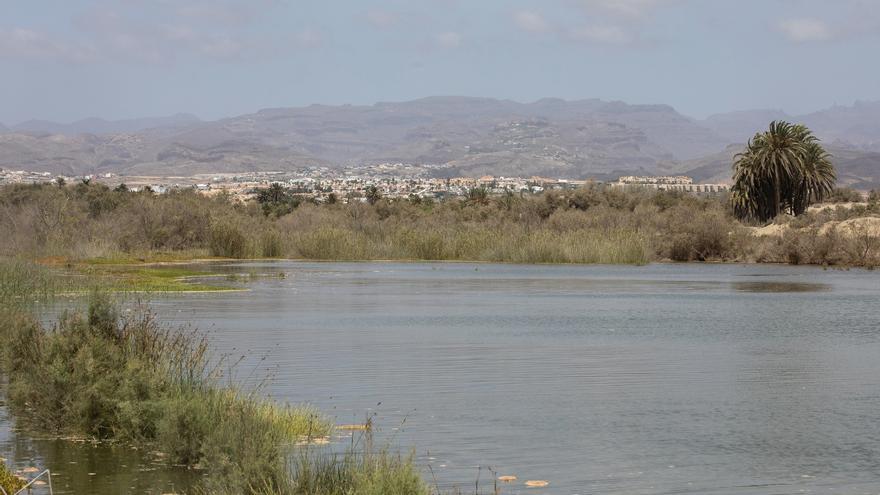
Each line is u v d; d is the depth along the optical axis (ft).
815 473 57.36
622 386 86.43
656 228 433.48
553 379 90.53
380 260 360.69
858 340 120.67
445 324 138.31
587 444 64.34
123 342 76.95
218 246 358.23
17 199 422.00
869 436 67.21
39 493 52.01
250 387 83.71
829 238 336.90
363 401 78.84
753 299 184.85
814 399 80.64
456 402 78.18
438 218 542.57
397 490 45.93
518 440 65.31
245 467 49.80
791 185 436.76
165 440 60.23
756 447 63.82
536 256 342.85
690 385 87.40
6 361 84.02
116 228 345.51
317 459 53.21
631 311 159.94
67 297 160.66
